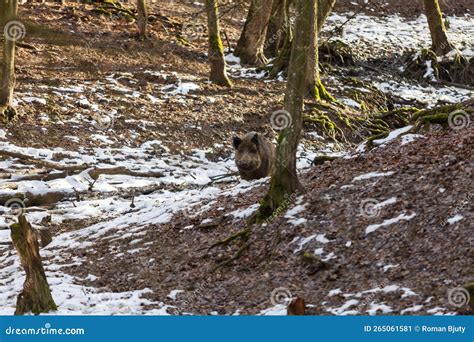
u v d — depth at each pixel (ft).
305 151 96.27
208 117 104.12
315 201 46.34
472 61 137.18
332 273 39.24
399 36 160.15
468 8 185.37
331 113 107.55
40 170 80.02
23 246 39.99
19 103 97.96
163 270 46.34
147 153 92.32
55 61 115.03
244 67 129.90
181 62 125.49
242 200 53.57
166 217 55.88
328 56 133.39
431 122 52.95
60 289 44.11
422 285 34.91
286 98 47.24
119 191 76.43
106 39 127.13
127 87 110.42
